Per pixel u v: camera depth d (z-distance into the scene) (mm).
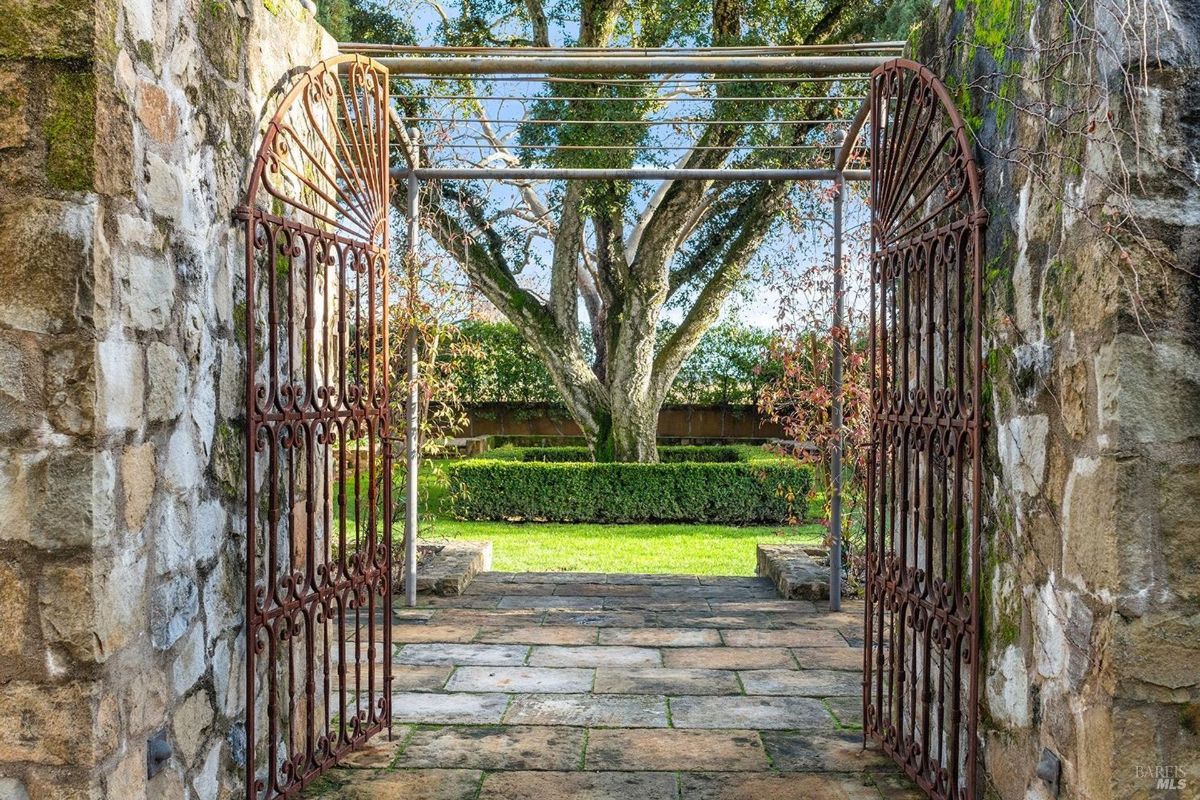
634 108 8211
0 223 1686
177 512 2086
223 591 2375
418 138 5254
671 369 9953
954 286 2672
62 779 1702
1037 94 2129
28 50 1686
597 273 10125
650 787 2871
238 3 2502
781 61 4008
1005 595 2311
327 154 3326
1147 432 1747
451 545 6523
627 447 9789
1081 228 1902
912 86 2920
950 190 2771
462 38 9641
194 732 2184
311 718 2807
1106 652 1778
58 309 1686
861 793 2834
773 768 3020
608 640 4555
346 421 2984
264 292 2703
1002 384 2342
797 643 4496
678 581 6004
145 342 1919
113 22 1773
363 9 9148
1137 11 1753
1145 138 1754
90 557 1702
